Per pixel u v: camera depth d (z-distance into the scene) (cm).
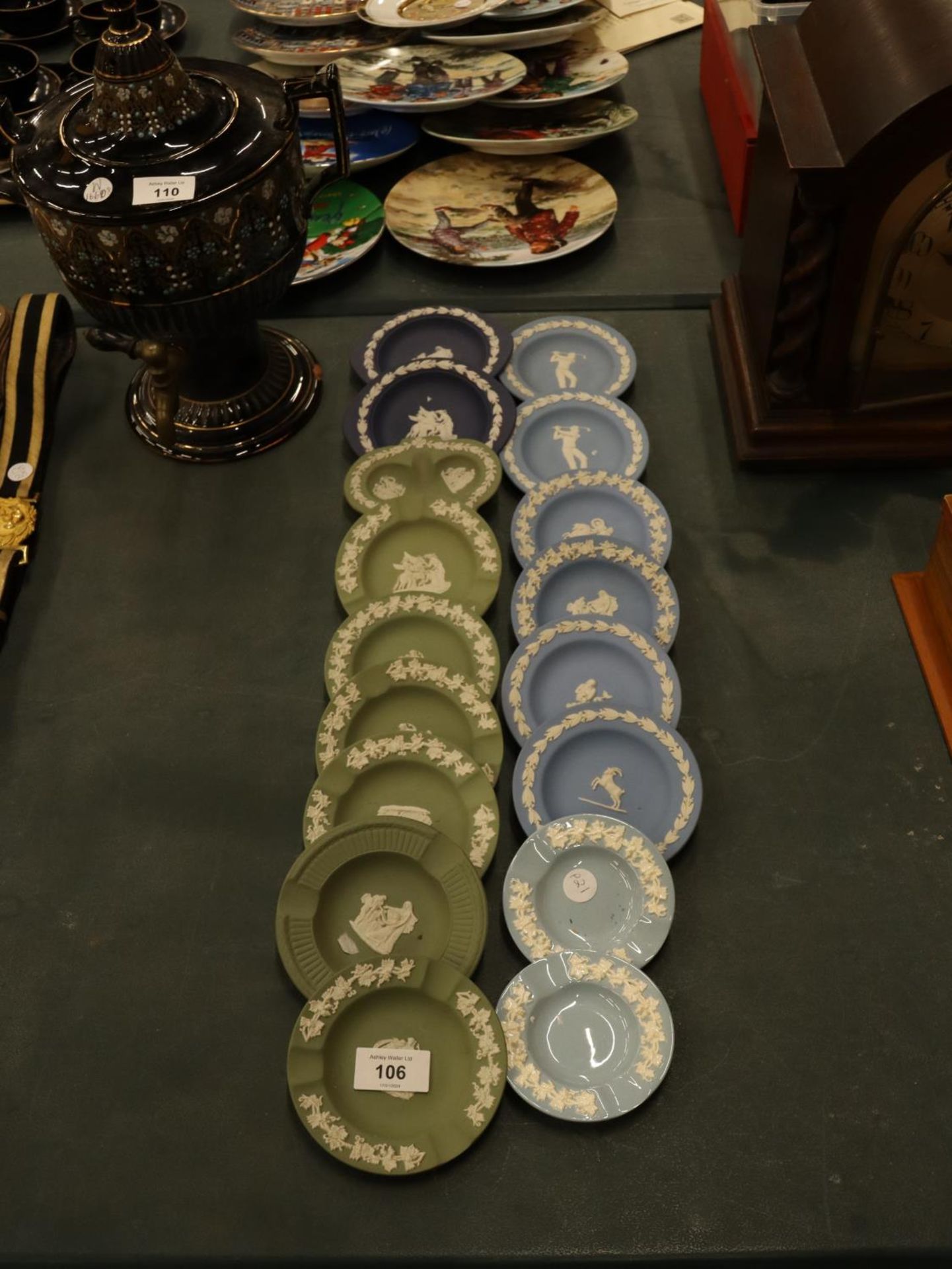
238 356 164
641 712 129
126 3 132
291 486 166
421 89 200
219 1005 119
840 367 152
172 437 154
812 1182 105
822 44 145
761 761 135
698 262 192
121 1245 105
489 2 208
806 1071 112
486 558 147
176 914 126
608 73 208
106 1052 117
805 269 139
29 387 172
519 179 204
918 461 160
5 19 250
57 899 128
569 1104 107
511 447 161
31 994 121
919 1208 104
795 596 150
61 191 136
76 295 149
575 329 177
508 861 125
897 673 142
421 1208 105
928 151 128
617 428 164
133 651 150
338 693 133
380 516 151
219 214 137
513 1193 105
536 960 116
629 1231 103
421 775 127
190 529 162
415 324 177
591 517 153
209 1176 108
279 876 128
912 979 118
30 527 160
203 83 145
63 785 137
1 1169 110
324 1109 107
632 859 120
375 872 120
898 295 143
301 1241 104
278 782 136
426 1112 108
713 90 210
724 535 157
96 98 138
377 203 201
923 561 152
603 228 194
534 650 136
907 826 129
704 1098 111
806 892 124
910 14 134
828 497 160
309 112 208
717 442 168
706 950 120
